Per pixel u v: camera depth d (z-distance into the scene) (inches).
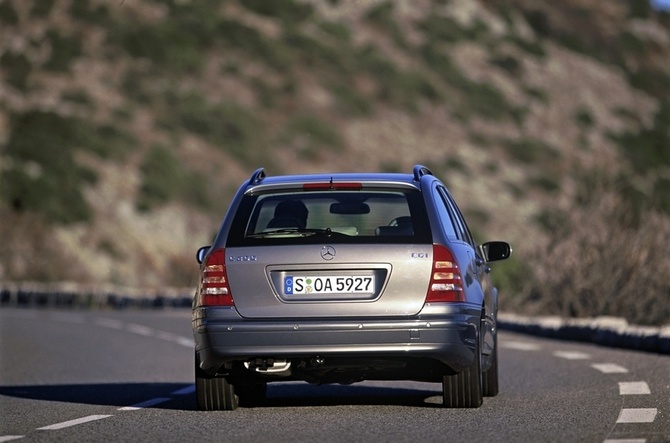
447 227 1229.1
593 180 3068.4
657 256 2817.4
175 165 7539.4
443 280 1178.6
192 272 5708.7
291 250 1181.1
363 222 1224.2
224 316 1181.1
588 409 1222.3
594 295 2842.0
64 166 6811.0
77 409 1330.0
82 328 3129.9
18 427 1169.4
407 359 1187.9
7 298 5054.1
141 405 1349.7
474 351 1215.6
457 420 1146.7
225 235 1206.9
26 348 2429.9
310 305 1171.9
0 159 6756.9
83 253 6082.7
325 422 1146.0
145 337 2763.3
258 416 1206.9
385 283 1173.1
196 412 1255.5
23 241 5772.6
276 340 1170.0
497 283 3132.4
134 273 6161.4
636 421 1112.2
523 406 1266.0
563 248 2965.1
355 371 1213.7
